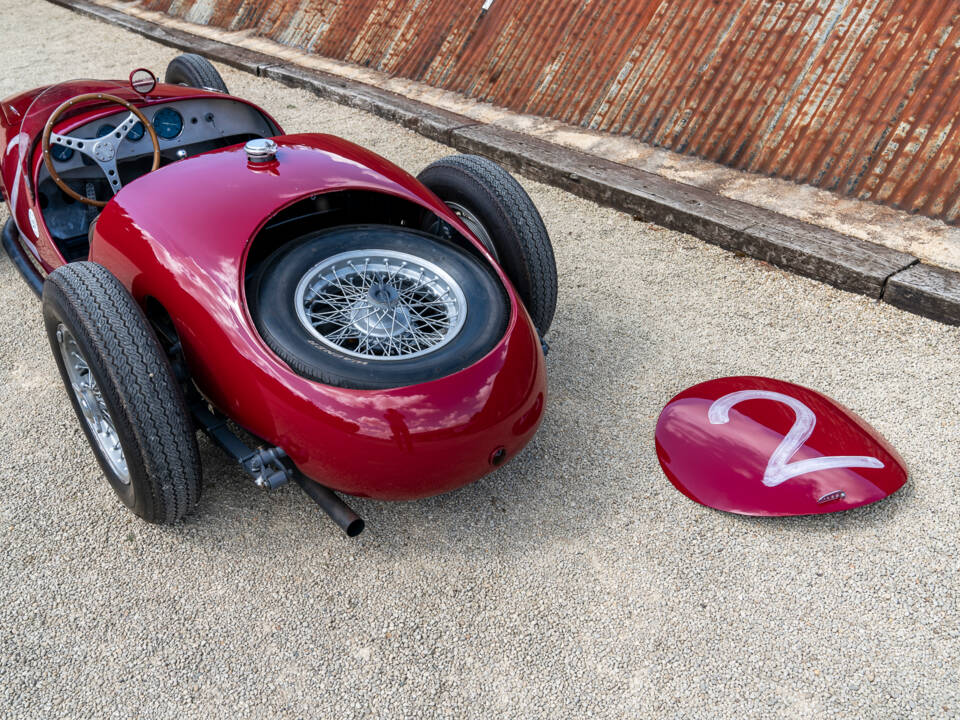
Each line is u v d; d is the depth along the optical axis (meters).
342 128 6.37
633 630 2.43
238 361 2.39
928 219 4.31
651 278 4.28
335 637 2.44
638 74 5.66
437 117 6.18
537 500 2.91
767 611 2.47
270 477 2.48
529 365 2.54
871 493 2.77
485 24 6.70
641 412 3.32
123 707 2.26
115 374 2.36
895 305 3.91
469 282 2.60
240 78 7.68
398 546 2.74
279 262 2.53
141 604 2.56
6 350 3.80
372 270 2.60
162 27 9.31
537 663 2.35
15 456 3.16
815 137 4.82
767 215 4.52
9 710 2.25
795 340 3.73
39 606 2.55
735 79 5.22
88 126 3.71
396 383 2.31
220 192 2.75
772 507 2.77
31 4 10.93
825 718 2.17
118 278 2.77
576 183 5.14
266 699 2.27
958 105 4.41
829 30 4.96
